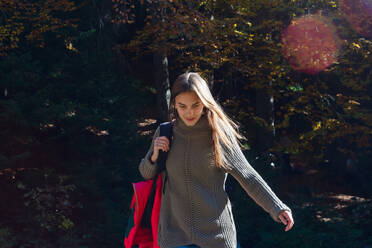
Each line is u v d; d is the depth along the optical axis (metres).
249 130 14.08
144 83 16.91
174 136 2.31
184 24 10.20
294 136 14.82
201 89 2.13
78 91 10.44
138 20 13.82
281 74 11.73
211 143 2.23
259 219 7.26
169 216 2.37
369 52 11.30
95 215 7.26
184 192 2.29
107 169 8.46
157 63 12.70
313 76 12.86
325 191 14.14
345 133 12.62
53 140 8.64
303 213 7.88
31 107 8.02
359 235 7.11
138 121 12.14
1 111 7.59
